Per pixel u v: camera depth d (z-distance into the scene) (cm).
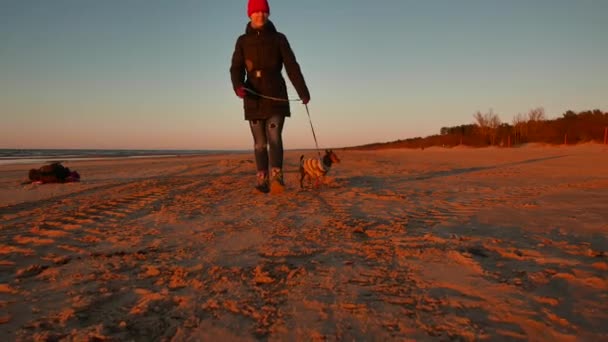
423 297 203
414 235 329
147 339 168
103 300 209
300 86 582
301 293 212
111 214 462
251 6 564
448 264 253
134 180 965
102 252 301
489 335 162
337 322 178
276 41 572
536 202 477
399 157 2330
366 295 207
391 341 160
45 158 3538
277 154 606
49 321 186
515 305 188
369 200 532
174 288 224
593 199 483
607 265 235
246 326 177
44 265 271
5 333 175
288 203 521
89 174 1267
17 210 516
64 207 527
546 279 218
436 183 746
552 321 171
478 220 383
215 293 215
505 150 3334
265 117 589
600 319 171
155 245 317
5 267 269
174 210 482
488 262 253
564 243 287
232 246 310
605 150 2534
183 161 2358
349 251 288
